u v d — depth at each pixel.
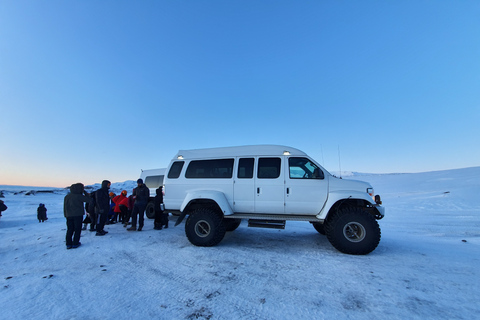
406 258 4.26
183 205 5.48
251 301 2.74
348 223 4.55
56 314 2.49
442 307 2.54
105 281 3.36
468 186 18.56
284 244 5.39
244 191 5.32
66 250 5.06
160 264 4.05
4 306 2.68
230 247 5.13
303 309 2.55
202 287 3.12
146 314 2.48
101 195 6.59
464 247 5.33
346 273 3.53
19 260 4.49
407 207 14.21
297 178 5.12
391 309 2.51
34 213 23.27
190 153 6.04
